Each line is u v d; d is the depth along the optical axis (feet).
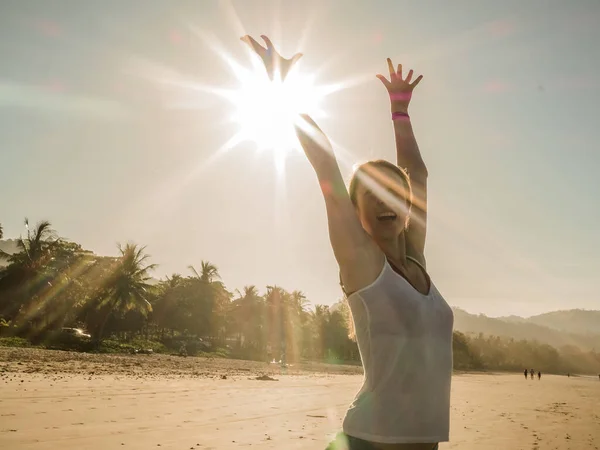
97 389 46.29
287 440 26.48
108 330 191.01
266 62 5.21
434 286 5.17
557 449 29.27
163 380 65.10
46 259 153.79
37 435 23.89
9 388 41.70
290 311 266.57
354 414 4.64
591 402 81.46
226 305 242.99
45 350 118.52
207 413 35.94
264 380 86.99
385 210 5.03
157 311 217.15
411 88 7.59
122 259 162.30
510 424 40.81
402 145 7.20
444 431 4.59
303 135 4.99
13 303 148.46
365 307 4.56
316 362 255.91
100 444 22.74
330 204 4.73
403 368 4.45
